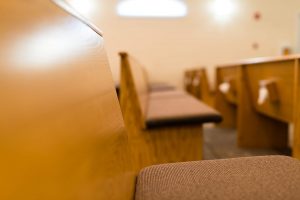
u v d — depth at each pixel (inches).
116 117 25.9
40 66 13.6
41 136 12.4
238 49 187.5
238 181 22.0
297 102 51.6
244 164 25.5
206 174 24.0
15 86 11.7
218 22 183.8
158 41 179.3
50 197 12.0
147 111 61.1
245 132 88.6
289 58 53.4
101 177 17.8
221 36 185.2
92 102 19.6
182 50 183.0
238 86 89.0
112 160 21.3
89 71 20.7
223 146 91.4
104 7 169.5
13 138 11.0
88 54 21.8
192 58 184.5
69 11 20.1
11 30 12.2
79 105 17.1
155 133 55.6
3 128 10.7
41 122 12.7
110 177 19.8
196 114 55.8
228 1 182.2
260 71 73.4
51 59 14.8
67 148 14.1
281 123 87.8
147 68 180.7
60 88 15.1
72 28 19.3
